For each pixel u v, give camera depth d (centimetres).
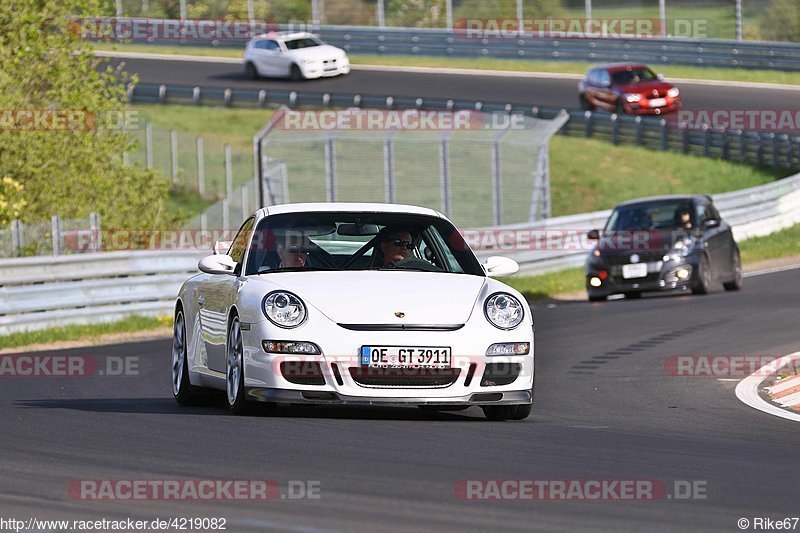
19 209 8519
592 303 7806
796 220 12456
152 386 4303
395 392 3047
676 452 2728
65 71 9488
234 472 2356
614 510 2047
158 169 10250
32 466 2425
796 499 2173
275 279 3231
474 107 16312
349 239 3434
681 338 5744
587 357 5178
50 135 9175
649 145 16412
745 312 6738
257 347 3084
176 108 18500
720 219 8288
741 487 2278
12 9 9506
